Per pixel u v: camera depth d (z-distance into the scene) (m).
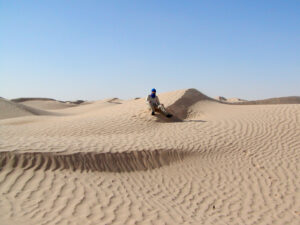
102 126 13.52
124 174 8.40
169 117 14.66
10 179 6.81
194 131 12.62
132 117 14.79
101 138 10.78
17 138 9.60
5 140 8.95
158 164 9.26
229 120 14.15
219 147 10.81
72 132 12.65
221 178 8.80
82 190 6.88
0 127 13.62
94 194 6.80
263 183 8.52
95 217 5.84
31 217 5.48
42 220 5.44
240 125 13.22
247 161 9.91
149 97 14.63
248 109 16.38
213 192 7.98
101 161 8.47
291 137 11.63
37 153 7.84
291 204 7.46
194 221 6.32
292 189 8.19
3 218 5.31
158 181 8.35
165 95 19.73
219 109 17.39
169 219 6.23
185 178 8.71
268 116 14.16
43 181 6.95
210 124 13.66
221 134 12.14
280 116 13.93
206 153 10.30
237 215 6.87
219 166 9.55
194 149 10.38
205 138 11.60
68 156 8.12
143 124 13.91
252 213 7.00
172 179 8.58
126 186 7.65
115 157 8.78
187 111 16.72
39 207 5.88
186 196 7.66
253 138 11.73
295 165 9.52
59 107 56.75
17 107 30.19
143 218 6.10
